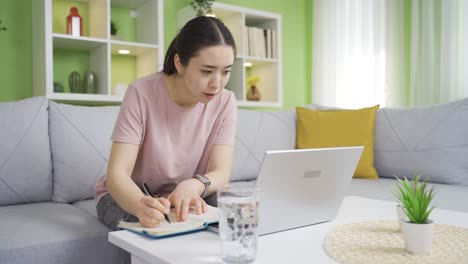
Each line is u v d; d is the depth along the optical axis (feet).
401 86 10.56
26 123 5.61
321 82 12.71
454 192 6.12
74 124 5.98
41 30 8.33
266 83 11.96
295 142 8.77
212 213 3.21
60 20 9.44
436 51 9.76
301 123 8.70
